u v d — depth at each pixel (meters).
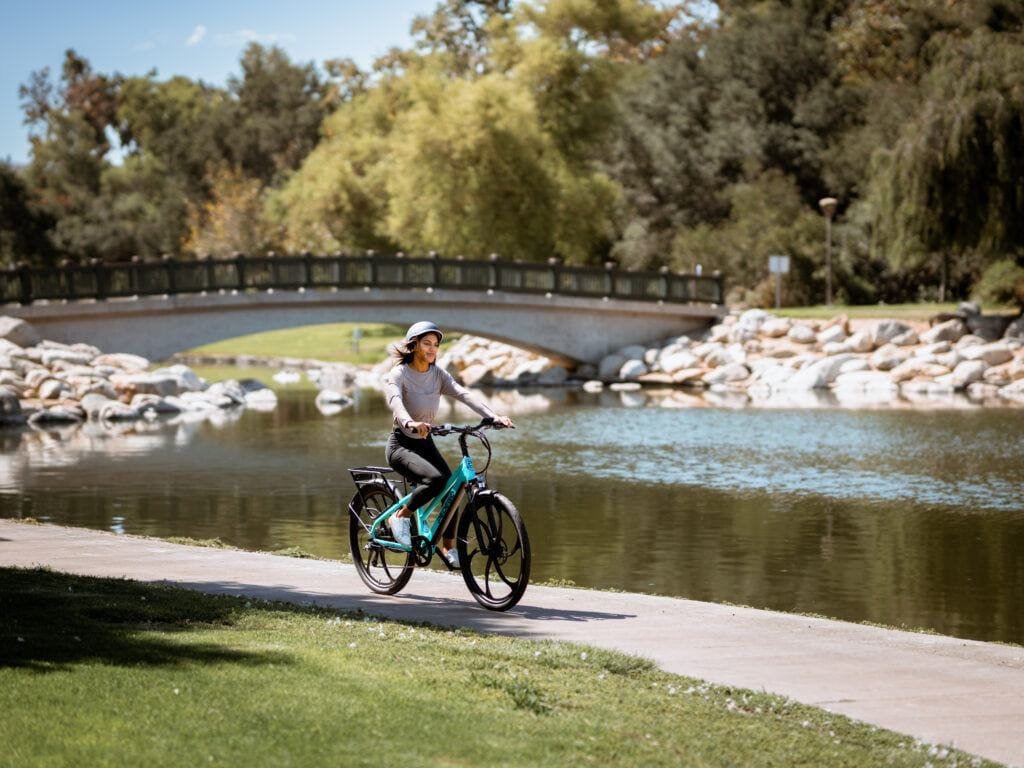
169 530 17.36
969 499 20.05
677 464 24.56
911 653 8.31
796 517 18.56
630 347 50.19
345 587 10.29
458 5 86.50
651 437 29.31
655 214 69.56
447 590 10.25
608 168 72.56
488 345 55.59
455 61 82.94
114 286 40.97
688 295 51.31
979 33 44.47
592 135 67.94
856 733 6.22
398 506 9.52
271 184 114.56
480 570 14.55
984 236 43.22
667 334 51.12
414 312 46.34
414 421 8.97
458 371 54.16
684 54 73.38
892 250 44.47
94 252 103.75
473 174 62.19
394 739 5.54
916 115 45.09
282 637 7.57
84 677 6.20
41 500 20.27
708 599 13.25
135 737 5.32
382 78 87.00
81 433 31.66
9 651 6.71
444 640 7.84
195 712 5.70
